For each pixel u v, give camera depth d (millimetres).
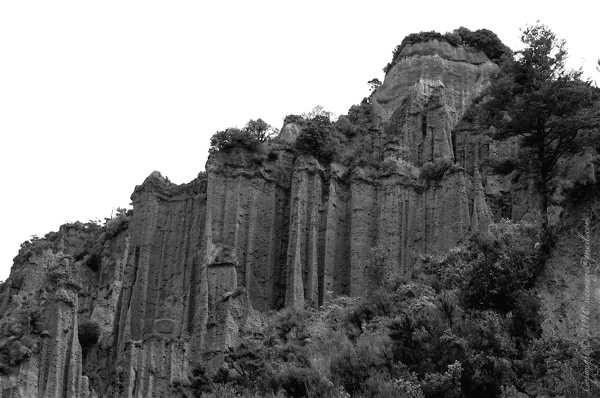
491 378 48188
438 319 54719
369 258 88438
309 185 97875
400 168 95938
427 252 89812
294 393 54281
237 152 102688
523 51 67375
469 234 85438
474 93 107500
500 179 92500
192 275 97062
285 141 106312
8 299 120125
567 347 48406
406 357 53156
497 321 51875
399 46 117438
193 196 105062
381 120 107125
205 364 87000
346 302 82500
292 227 95625
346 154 102000
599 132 63812
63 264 91625
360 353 54594
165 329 96625
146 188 106125
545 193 62125
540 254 55250
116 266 113375
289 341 72188
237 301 90500
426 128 100750
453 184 91125
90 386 97250
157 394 86875
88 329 102188
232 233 97562
